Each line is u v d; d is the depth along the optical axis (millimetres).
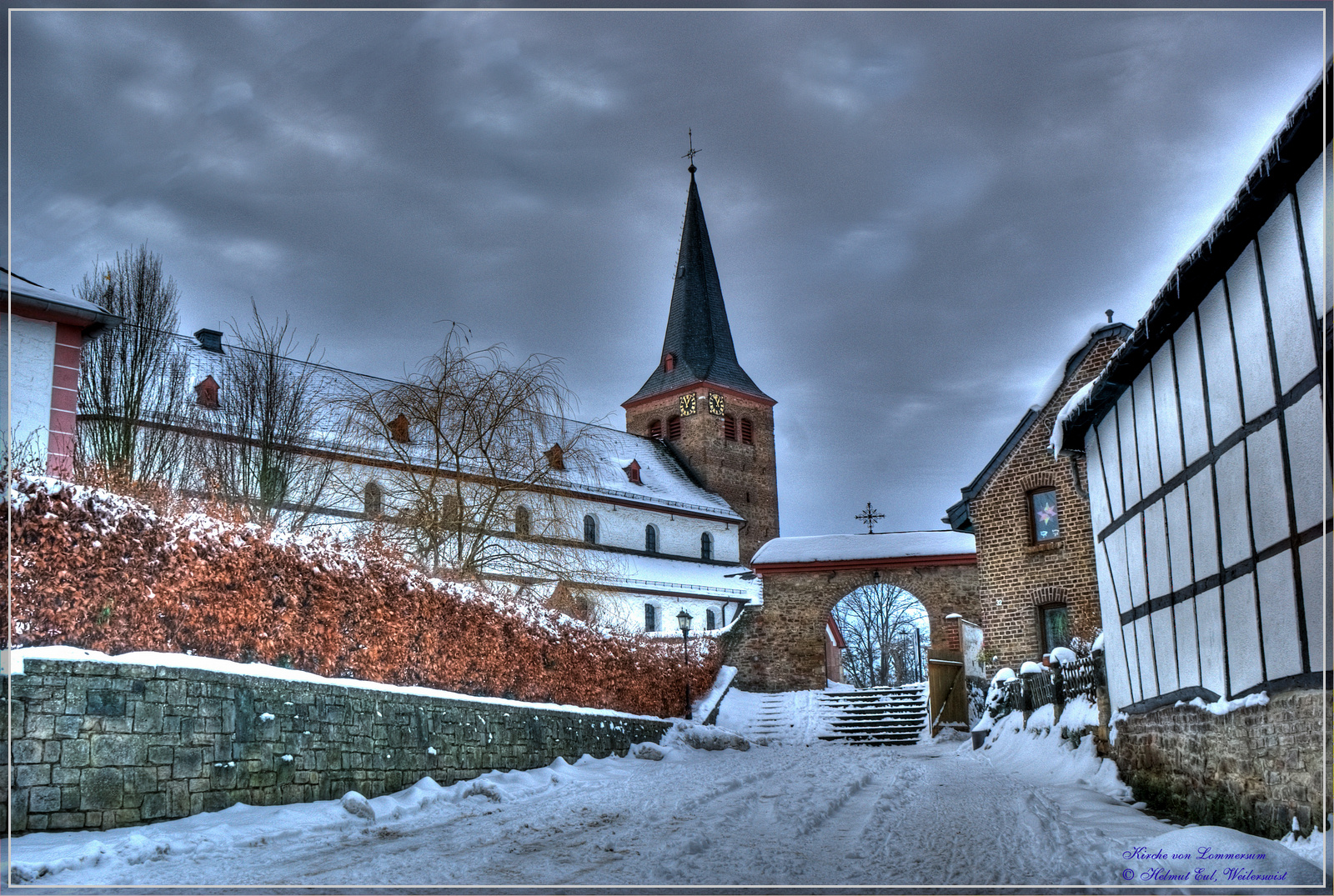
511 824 10141
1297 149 6906
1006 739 18719
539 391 20688
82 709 8828
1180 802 10000
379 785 12148
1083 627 21047
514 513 20047
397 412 19828
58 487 9328
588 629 20062
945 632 27641
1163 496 10367
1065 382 22047
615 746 19359
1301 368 7164
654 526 54594
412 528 18266
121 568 9672
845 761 18641
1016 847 8133
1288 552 7449
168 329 19000
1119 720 12297
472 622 15516
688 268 69625
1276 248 7523
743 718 27344
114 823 8906
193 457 17297
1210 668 9141
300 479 18609
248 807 10141
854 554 30375
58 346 14609
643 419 67312
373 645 13055
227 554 10945
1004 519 22766
